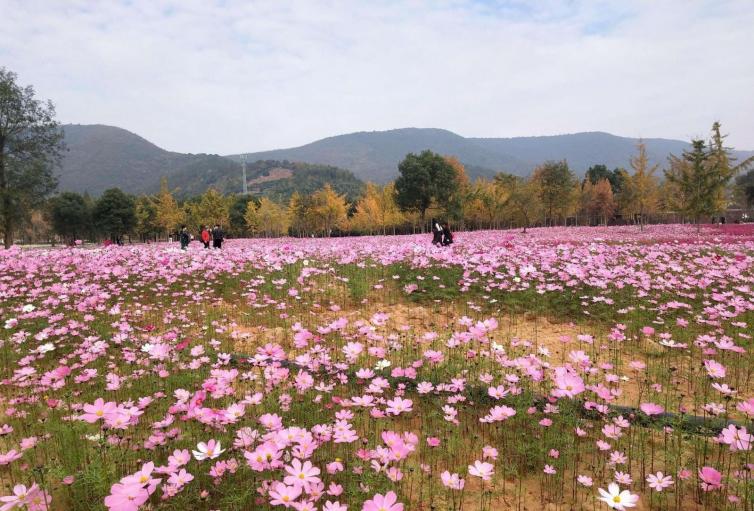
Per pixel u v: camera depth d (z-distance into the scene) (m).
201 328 7.23
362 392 4.73
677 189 29.50
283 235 68.12
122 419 3.18
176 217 59.88
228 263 11.13
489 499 3.07
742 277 9.24
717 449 3.68
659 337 6.61
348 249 15.46
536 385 4.79
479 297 9.24
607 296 8.74
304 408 4.16
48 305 8.48
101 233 62.94
